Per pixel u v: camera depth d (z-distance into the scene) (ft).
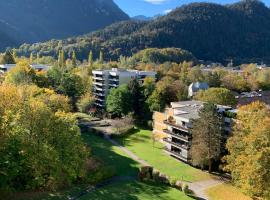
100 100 599.16
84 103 539.29
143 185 286.25
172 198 266.16
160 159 358.84
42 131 237.86
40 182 227.40
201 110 326.44
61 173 238.89
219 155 326.44
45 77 560.61
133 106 516.73
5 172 198.29
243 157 252.83
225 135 340.39
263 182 236.02
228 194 282.36
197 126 321.32
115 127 458.50
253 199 269.03
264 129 246.88
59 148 241.96
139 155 369.09
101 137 426.92
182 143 360.69
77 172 251.39
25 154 218.18
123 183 286.87
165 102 517.14
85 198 244.22
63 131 246.68
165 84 531.50
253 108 326.03
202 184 302.04
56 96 407.85
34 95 390.21
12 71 518.37
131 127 462.60
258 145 245.24
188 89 602.44
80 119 501.97
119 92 511.81
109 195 257.55
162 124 410.93
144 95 519.60
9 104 262.88
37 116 239.50
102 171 291.99
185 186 279.08
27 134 227.40
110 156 357.61
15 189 222.07
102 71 600.80
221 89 494.18
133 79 530.27
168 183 293.84
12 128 217.36
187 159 348.59
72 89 565.53
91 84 605.31
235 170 263.70
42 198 229.45
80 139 260.62
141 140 428.15
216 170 333.42
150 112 499.92
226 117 340.59
